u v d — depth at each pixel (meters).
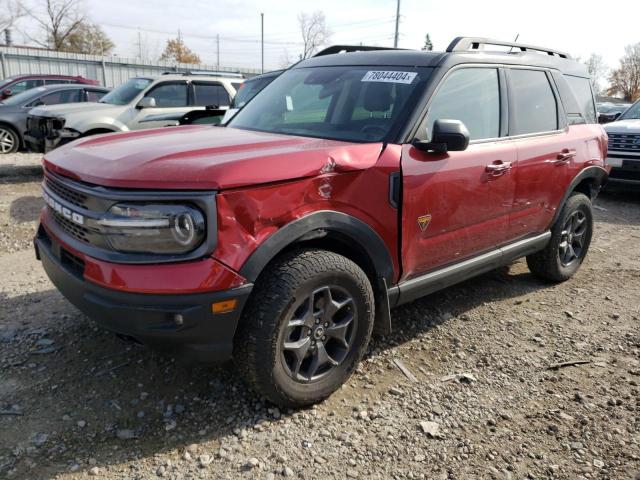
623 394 3.15
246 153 2.65
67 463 2.44
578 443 2.71
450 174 3.29
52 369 3.16
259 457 2.53
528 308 4.34
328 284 2.77
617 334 3.93
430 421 2.85
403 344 3.64
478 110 3.65
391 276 3.12
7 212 6.69
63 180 2.75
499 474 2.49
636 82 56.47
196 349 2.49
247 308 2.58
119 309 2.39
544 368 3.43
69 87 12.23
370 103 3.38
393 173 2.98
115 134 3.42
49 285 4.38
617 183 9.02
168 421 2.75
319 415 2.85
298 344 2.74
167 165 2.43
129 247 2.41
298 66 4.23
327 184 2.70
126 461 2.47
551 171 4.23
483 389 3.16
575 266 4.96
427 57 3.53
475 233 3.64
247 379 2.70
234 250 2.40
